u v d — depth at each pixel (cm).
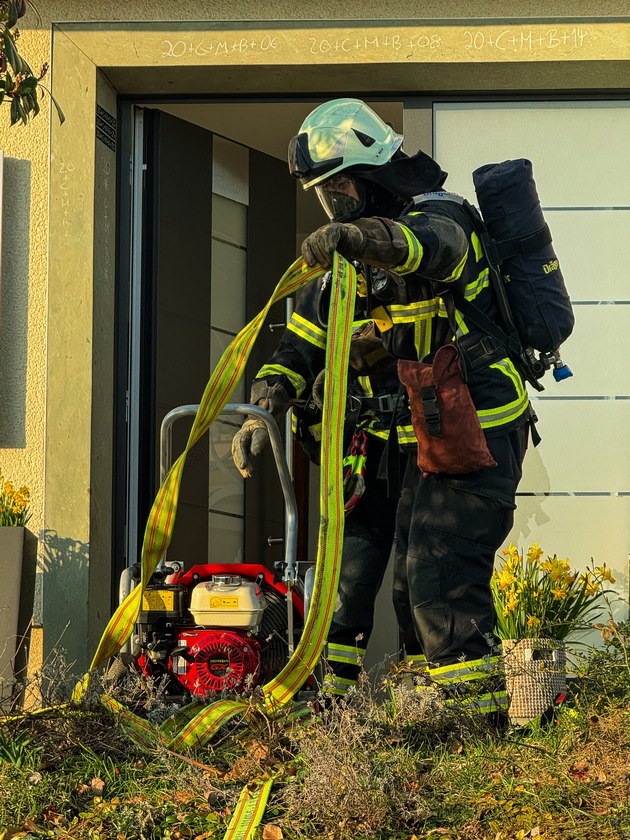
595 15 715
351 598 538
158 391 762
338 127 496
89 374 716
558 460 730
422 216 455
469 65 719
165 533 452
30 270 729
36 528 712
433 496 482
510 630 622
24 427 721
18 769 432
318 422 534
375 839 378
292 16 723
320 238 421
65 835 394
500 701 476
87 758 447
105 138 746
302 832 385
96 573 714
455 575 476
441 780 424
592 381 734
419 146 750
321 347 534
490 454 468
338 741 414
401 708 459
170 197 785
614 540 723
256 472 842
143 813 404
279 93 762
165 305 774
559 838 367
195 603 552
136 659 557
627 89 746
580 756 432
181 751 457
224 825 394
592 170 745
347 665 534
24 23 732
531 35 716
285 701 429
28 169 732
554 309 493
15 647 680
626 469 728
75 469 709
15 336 726
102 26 728
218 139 827
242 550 827
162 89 759
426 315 492
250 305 844
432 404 462
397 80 739
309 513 986
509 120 749
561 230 745
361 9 721
